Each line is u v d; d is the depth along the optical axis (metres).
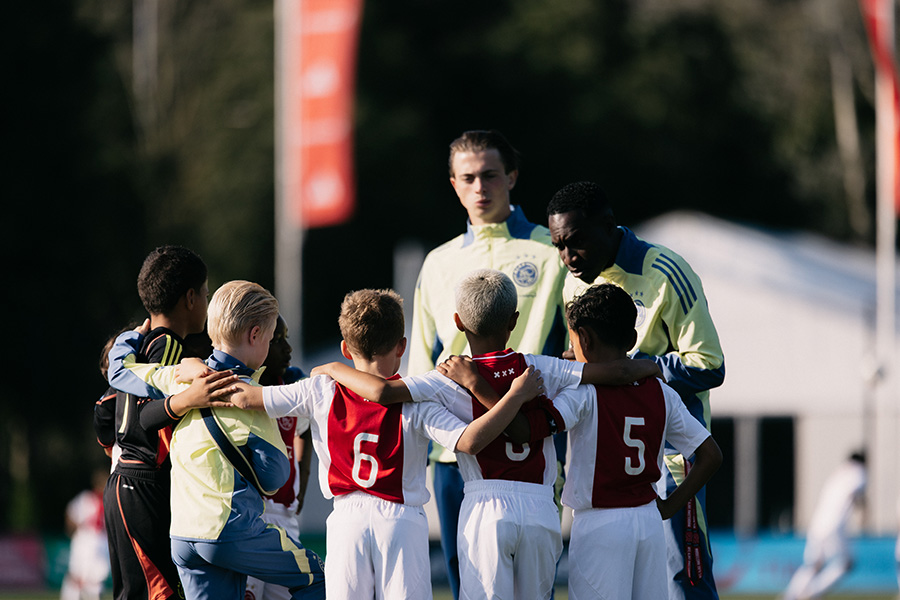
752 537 32.59
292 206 35.69
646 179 73.19
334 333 68.00
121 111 59.03
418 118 67.88
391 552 9.99
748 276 36.28
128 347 11.50
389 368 10.45
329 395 10.30
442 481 12.62
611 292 10.39
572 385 10.16
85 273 54.31
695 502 11.53
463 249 13.13
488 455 10.05
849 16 78.25
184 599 11.27
